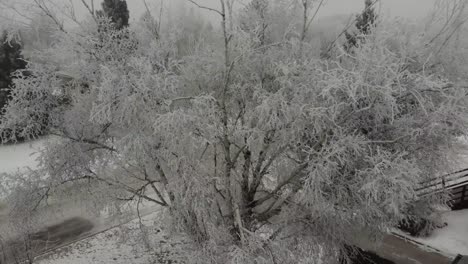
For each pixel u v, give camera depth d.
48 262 9.15
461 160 7.18
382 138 6.06
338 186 5.89
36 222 7.62
